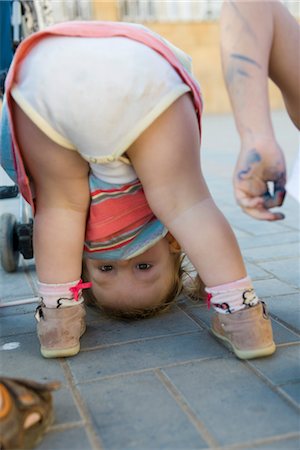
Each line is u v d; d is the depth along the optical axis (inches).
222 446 44.2
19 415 44.2
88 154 54.5
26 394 45.4
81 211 60.5
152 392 52.7
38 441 45.8
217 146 274.7
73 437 46.3
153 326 68.8
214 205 58.5
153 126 53.7
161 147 54.4
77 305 62.2
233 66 47.8
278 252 98.7
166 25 470.0
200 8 474.9
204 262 58.2
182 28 473.4
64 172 57.2
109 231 62.3
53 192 59.1
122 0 451.2
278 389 52.3
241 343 58.2
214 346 62.2
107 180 58.6
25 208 90.4
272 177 47.1
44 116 53.4
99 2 437.7
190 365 57.9
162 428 46.9
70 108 51.9
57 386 46.6
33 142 56.1
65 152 55.8
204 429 46.5
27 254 88.7
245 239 108.3
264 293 78.1
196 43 479.5
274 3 50.1
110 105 51.5
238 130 47.7
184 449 44.0
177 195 56.8
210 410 49.2
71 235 60.2
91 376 56.4
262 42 48.4
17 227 88.7
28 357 61.6
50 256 60.4
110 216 61.4
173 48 60.0
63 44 53.3
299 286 80.7
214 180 182.1
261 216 47.9
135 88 51.8
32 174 59.0
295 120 56.4
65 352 60.4
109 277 67.9
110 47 52.9
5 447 43.7
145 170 55.9
